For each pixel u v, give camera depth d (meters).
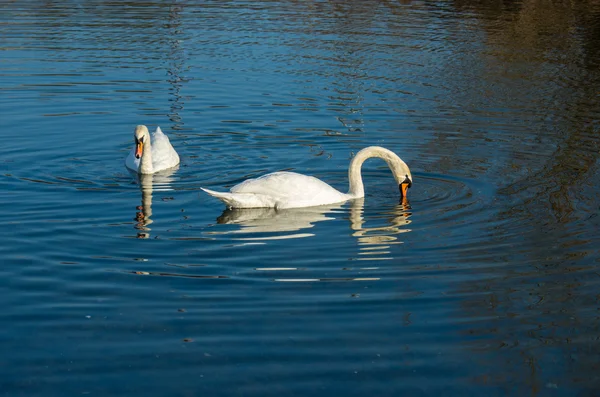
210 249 11.63
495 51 26.84
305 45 27.11
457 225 12.64
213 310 9.69
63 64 23.83
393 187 14.74
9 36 27.78
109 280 10.52
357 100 20.64
